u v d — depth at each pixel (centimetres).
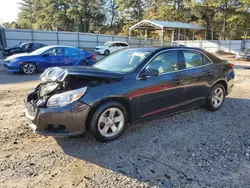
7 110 497
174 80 412
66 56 1138
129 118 374
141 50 426
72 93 318
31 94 368
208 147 345
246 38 3812
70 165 292
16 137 365
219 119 463
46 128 321
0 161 296
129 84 358
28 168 283
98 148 335
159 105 400
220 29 3922
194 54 464
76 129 322
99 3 5016
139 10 4862
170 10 3744
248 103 587
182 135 383
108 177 268
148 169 285
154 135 381
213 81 487
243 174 280
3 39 2483
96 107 332
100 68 403
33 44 1842
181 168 289
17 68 1038
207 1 3125
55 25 5231
